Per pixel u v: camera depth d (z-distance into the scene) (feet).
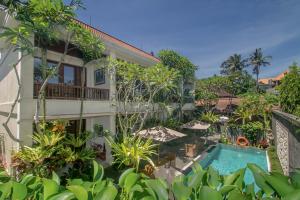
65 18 30.71
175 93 84.94
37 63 41.78
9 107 38.29
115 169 43.75
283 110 49.62
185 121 106.73
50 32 30.58
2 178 8.42
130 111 55.11
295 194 4.83
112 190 5.58
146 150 44.50
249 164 6.72
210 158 64.95
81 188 5.73
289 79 46.60
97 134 52.26
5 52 41.68
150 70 48.60
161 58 86.74
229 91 196.95
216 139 85.05
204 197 5.22
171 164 48.14
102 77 53.72
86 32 35.42
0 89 46.88
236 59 249.75
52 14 29.07
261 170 6.34
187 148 59.57
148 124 66.95
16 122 34.53
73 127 53.36
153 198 5.76
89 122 55.57
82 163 35.88
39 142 32.86
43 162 31.73
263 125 80.43
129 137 47.93
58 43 39.29
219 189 6.09
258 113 81.97
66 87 44.29
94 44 38.75
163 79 48.52
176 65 85.87
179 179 6.72
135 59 58.65
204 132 94.43
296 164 33.06
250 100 87.25
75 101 41.42
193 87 114.83
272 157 59.47
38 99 32.73
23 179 7.34
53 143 33.42
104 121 52.19
